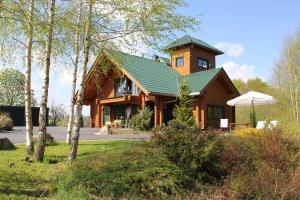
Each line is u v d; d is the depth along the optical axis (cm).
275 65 4316
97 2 901
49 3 813
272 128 887
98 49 980
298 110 3550
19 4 671
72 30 880
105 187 624
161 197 606
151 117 2462
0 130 2233
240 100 2202
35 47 971
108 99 2705
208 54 3098
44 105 961
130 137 1738
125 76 2692
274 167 734
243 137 848
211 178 691
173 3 915
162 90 2392
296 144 848
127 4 898
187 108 1928
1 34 812
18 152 1083
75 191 619
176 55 2998
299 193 590
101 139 1576
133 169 647
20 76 3966
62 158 988
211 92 2647
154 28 917
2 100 3959
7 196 621
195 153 680
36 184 728
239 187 618
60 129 2500
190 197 619
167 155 694
